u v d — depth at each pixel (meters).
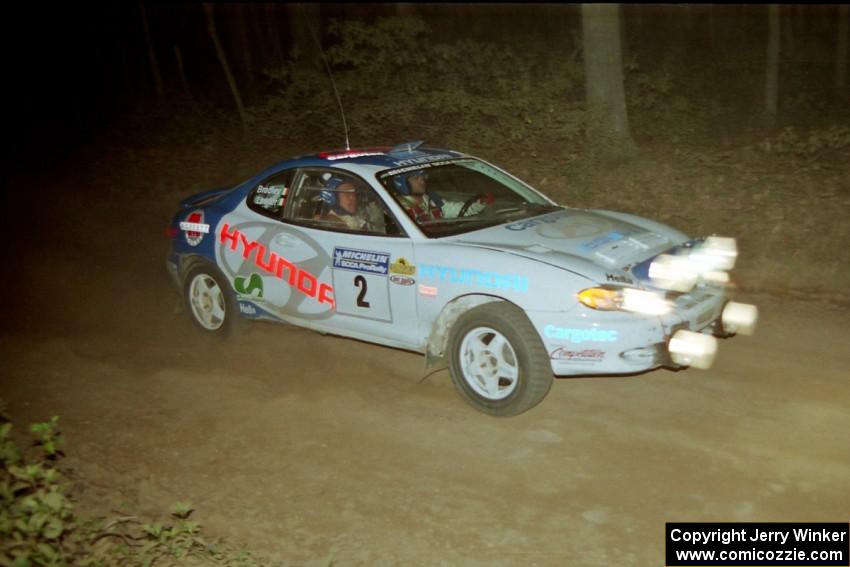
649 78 13.80
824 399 5.06
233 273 6.44
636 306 4.79
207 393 5.75
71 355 6.61
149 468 4.76
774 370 5.51
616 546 3.81
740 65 17.02
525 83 12.41
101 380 6.08
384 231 5.61
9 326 7.38
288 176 6.25
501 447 4.76
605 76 10.84
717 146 11.18
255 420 5.29
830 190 8.62
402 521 4.10
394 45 13.33
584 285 4.79
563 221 5.72
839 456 4.41
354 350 6.30
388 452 4.79
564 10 21.61
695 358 5.02
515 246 5.21
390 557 3.82
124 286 8.48
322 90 13.21
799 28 20.38
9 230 10.79
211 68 19.22
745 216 8.40
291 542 3.98
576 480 4.36
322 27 20.64
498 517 4.08
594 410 5.12
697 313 5.03
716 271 5.43
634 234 5.53
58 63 18.86
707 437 4.70
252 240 6.27
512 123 11.60
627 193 9.50
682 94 14.68
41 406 5.67
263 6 20.38
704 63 17.33
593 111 10.81
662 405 5.11
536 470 4.49
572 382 5.53
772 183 9.07
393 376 5.83
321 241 5.86
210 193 7.20
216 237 6.52
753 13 21.27
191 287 6.79
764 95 14.73
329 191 5.94
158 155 13.27
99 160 13.49
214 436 5.11
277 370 6.09
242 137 13.52
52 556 3.47
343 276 5.73
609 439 4.75
